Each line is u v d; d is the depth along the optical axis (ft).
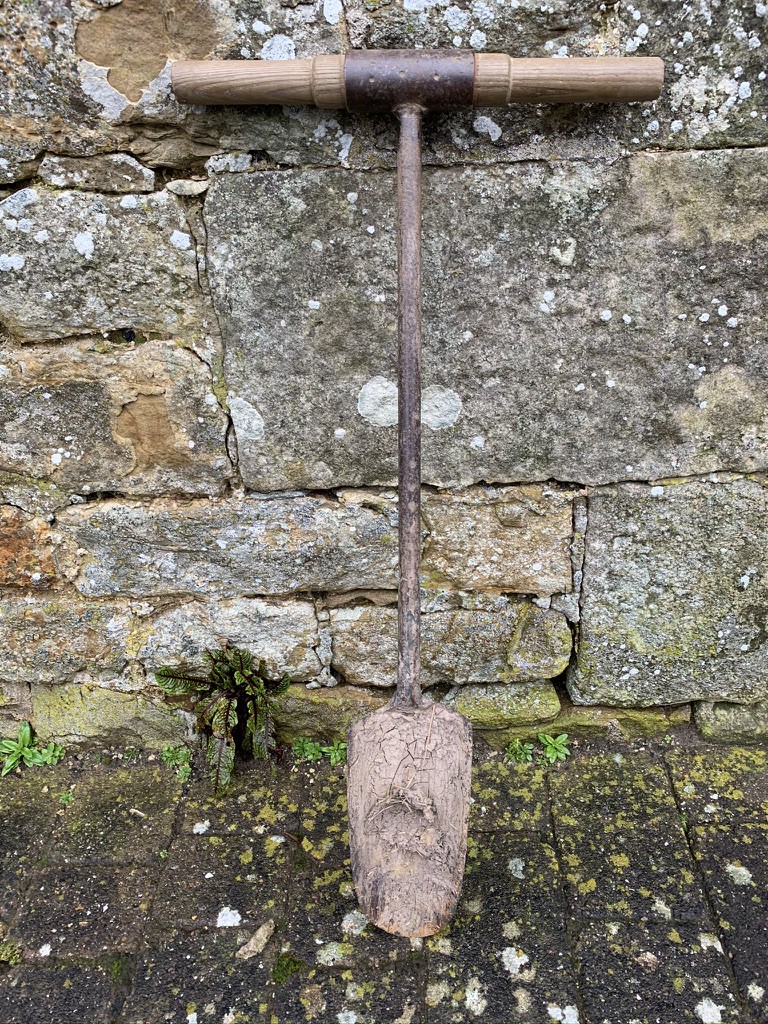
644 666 7.09
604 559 6.68
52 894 6.09
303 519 6.54
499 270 5.66
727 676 7.10
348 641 7.05
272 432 6.23
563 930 5.74
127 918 5.91
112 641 7.01
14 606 6.86
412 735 5.44
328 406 6.13
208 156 5.39
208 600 6.91
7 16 4.95
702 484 6.35
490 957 5.58
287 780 6.98
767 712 7.27
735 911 5.84
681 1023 5.19
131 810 6.74
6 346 5.96
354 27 5.07
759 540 6.54
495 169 5.38
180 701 7.23
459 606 6.94
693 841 6.34
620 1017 5.23
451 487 6.46
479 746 7.34
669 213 5.49
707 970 5.49
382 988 5.42
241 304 5.77
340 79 4.77
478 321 5.82
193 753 7.24
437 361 5.95
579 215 5.49
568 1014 5.25
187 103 5.06
